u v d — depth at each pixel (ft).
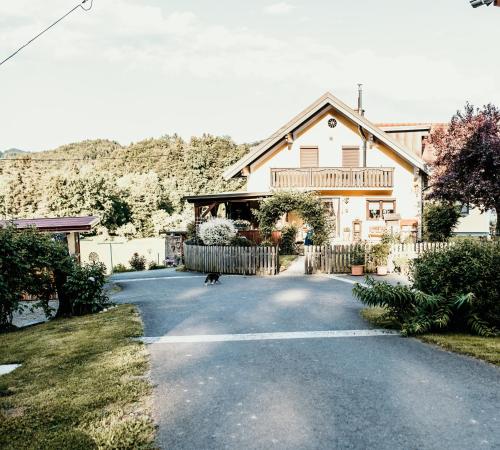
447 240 75.77
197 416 17.47
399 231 75.92
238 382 20.89
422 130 94.22
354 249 60.03
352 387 20.08
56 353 25.90
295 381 20.93
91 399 18.89
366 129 85.51
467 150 66.64
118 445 15.23
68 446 15.19
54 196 196.65
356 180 85.97
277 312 36.40
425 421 16.76
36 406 18.33
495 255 29.17
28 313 48.39
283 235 79.66
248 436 15.89
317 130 88.89
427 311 29.58
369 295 30.94
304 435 15.90
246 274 62.28
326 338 28.30
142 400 18.94
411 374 21.58
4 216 201.98
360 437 15.71
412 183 87.10
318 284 51.13
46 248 39.70
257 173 90.27
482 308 28.99
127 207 207.92
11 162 247.91
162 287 54.54
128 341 28.07
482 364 22.86
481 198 68.49
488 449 14.80
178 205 226.17
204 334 29.89
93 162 317.01
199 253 69.77
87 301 40.78
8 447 15.19
